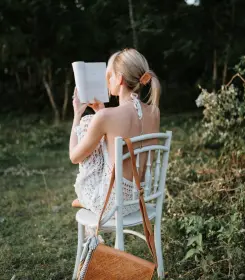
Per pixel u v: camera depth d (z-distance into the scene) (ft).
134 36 28.63
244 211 10.30
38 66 30.19
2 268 9.76
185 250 9.65
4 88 38.50
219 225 9.71
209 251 9.41
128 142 6.92
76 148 7.50
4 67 31.65
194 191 12.14
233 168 12.64
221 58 29.07
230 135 13.14
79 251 8.55
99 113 7.18
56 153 21.63
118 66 7.52
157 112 7.84
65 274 9.44
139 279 6.72
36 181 17.03
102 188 7.55
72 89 34.17
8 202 14.60
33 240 11.35
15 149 22.13
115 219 7.56
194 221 9.64
